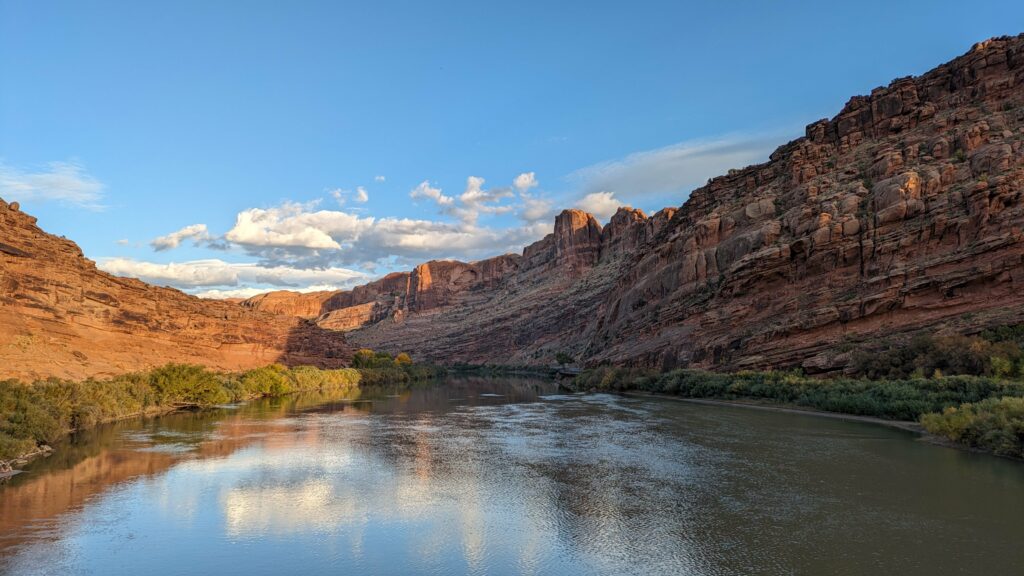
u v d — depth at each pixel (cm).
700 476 2173
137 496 1920
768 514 1691
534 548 1442
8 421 2694
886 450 2630
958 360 3897
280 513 1738
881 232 5441
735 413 4247
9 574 1269
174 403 4994
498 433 3388
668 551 1410
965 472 2161
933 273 4769
